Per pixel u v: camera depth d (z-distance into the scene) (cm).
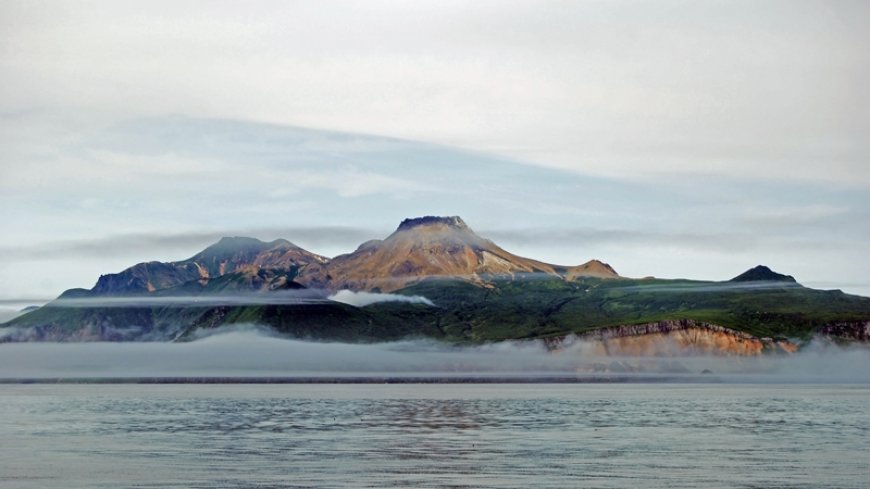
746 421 18738
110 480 10462
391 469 11244
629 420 19125
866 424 17888
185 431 16575
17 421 19288
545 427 17275
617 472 10981
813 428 16962
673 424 17988
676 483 10225
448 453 12825
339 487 10000
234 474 10869
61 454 12812
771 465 11556
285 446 13762
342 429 16938
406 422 18700
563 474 10844
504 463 11775
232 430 16775
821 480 10412
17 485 10156
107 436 15562
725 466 11469
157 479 10525
